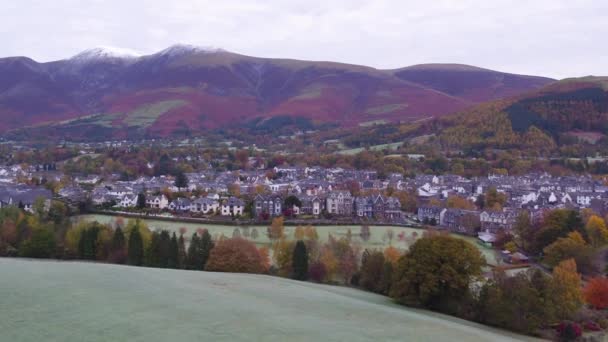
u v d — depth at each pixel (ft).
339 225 647.56
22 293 253.44
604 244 520.83
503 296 302.66
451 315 311.06
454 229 650.43
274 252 463.42
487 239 576.20
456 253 324.19
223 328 221.87
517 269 463.01
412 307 320.70
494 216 637.30
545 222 545.03
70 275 297.74
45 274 296.10
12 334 204.54
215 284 309.22
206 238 441.68
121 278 299.79
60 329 211.41
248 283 323.16
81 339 202.08
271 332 221.05
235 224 645.10
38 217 599.57
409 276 322.75
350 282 400.26
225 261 406.21
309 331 226.58
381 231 615.57
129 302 250.78
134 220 602.03
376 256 387.75
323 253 429.38
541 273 337.93
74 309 235.40
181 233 521.24
